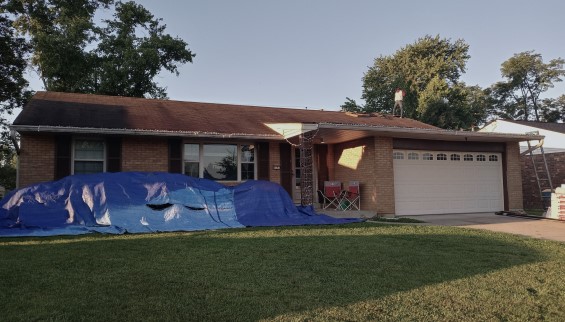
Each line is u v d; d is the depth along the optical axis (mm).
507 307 4762
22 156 12227
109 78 26797
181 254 7434
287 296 5055
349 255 7520
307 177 14000
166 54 29891
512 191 17594
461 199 16828
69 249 7797
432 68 43938
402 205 15703
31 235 9461
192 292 5152
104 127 12242
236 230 10766
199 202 11812
